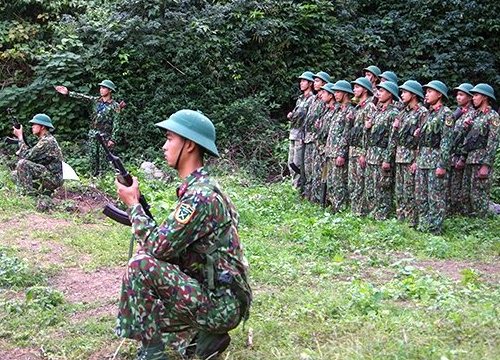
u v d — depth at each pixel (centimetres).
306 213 977
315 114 1055
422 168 893
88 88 1367
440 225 886
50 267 635
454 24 1681
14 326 473
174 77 1398
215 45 1434
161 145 1368
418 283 565
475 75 1642
